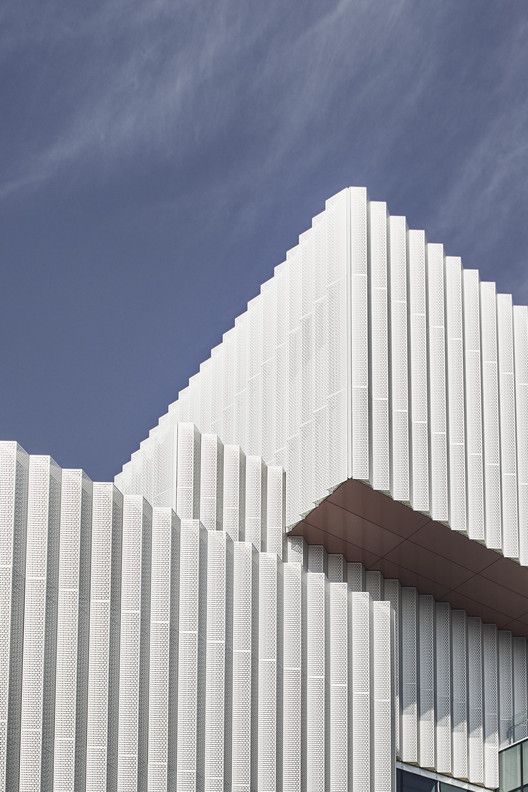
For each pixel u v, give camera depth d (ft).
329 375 155.33
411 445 154.51
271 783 143.64
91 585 138.51
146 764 137.69
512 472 160.04
